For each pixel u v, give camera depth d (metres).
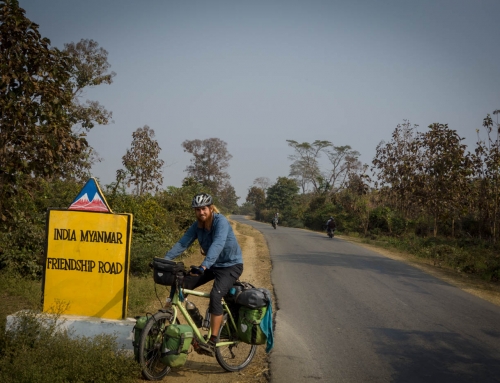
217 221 4.86
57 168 7.41
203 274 5.00
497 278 14.14
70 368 4.31
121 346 5.02
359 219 36.88
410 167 27.39
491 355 6.11
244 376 5.10
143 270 10.56
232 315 5.16
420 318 8.04
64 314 5.27
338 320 7.71
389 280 12.18
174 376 4.92
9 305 6.90
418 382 5.08
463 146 25.08
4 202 7.35
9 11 6.81
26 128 6.97
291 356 5.82
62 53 7.41
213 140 76.62
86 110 25.31
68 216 5.33
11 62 6.77
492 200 23.39
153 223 14.70
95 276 5.29
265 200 84.56
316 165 81.31
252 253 17.81
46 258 5.32
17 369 4.18
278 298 9.35
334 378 5.14
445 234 28.78
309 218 50.00
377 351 6.14
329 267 14.23
